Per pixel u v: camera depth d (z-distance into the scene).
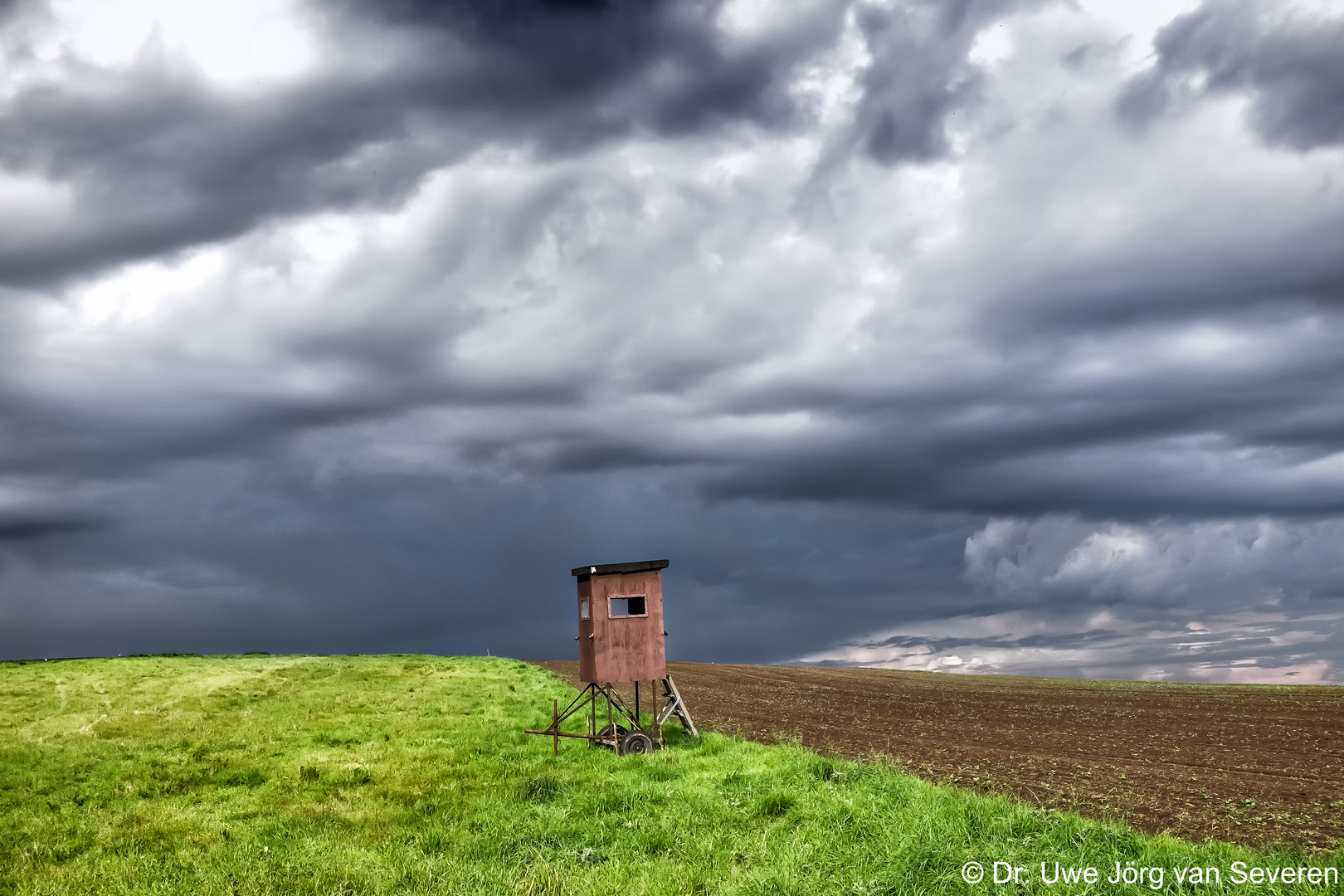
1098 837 10.70
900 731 24.27
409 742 23.59
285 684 38.84
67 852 13.83
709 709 31.06
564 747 21.72
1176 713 28.05
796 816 13.23
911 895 9.70
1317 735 21.69
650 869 11.26
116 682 38.69
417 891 10.76
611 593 22.17
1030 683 46.12
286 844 13.45
